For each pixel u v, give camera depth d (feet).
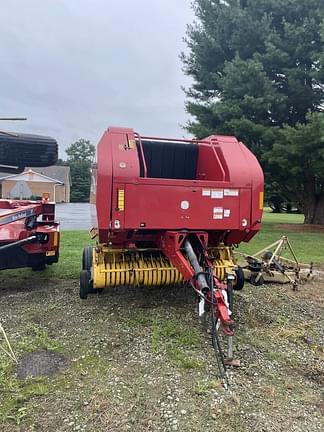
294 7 53.72
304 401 10.12
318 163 48.85
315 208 64.13
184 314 15.74
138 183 14.53
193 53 62.08
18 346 12.96
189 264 14.21
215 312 12.32
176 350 12.64
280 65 54.49
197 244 15.74
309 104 54.39
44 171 186.70
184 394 10.21
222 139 17.01
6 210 19.36
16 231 19.49
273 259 22.95
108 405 9.68
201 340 13.46
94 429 8.86
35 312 16.34
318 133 45.78
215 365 11.78
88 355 12.41
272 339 13.93
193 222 15.17
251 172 15.92
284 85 56.59
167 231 15.20
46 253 20.26
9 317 15.75
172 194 14.90
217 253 17.46
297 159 50.55
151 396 10.10
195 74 63.31
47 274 23.26
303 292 20.44
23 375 11.15
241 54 57.36
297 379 11.27
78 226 58.75
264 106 51.37
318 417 9.46
